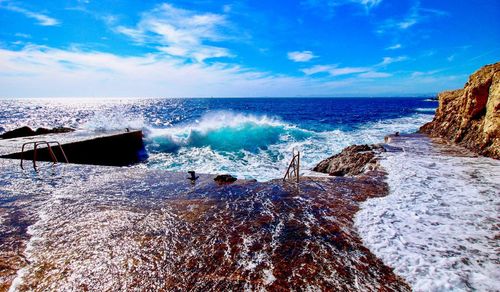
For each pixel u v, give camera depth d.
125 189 6.97
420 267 3.58
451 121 15.65
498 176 7.83
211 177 8.12
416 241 4.25
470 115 12.87
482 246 4.11
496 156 10.03
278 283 3.26
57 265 3.69
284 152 16.83
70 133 17.27
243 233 4.52
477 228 4.69
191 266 3.61
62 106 108.81
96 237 4.43
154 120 43.62
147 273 3.48
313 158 15.09
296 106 83.50
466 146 12.25
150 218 5.15
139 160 16.33
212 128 21.83
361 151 11.61
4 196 6.48
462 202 5.89
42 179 7.93
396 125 29.69
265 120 31.42
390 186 7.05
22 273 3.52
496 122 10.37
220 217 5.18
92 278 3.40
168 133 20.92
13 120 47.56
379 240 4.28
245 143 19.69
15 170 9.02
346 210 5.50
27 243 4.28
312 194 6.49
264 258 3.79
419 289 3.16
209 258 3.79
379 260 3.75
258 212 5.41
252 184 7.38
